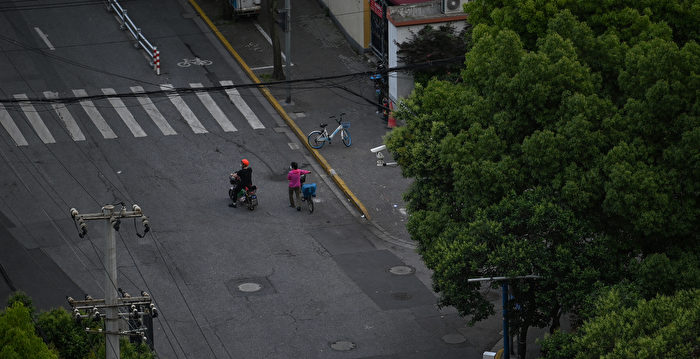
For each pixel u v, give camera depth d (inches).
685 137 1622.8
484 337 2121.1
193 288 2263.8
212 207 2635.3
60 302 2190.0
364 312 2199.8
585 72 1763.0
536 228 1695.4
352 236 2539.4
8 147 2849.4
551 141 1694.1
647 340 1363.2
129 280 2279.8
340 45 3612.2
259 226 2559.1
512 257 1681.8
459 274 1742.1
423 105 1967.3
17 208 2566.4
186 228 2522.1
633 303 1533.0
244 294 2249.0
